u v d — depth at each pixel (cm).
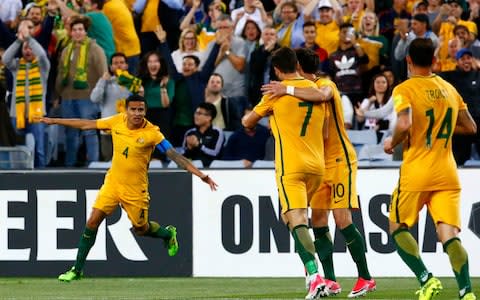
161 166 4866
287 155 3039
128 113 3691
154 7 5506
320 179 3084
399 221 2905
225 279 4206
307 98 3025
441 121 2838
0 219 4312
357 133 4900
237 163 4800
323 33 5316
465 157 4903
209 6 5706
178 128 5134
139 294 3631
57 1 5372
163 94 5025
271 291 3712
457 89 4912
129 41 5416
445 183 2844
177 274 4291
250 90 5181
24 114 5109
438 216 2850
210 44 5266
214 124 5066
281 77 3098
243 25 5472
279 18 5584
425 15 5188
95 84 5088
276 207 4250
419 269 2877
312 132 3053
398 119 2811
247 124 3106
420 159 2848
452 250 2822
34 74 5094
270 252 4256
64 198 4300
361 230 4231
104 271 4300
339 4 5619
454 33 5188
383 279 4150
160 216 4297
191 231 4284
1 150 4653
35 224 4309
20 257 4309
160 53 5097
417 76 2861
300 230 3003
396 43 5188
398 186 2897
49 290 3791
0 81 5028
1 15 5612
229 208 4275
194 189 4288
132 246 4294
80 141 5122
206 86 5200
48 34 5359
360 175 4234
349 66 5081
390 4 5622
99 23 5294
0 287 3909
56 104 5225
